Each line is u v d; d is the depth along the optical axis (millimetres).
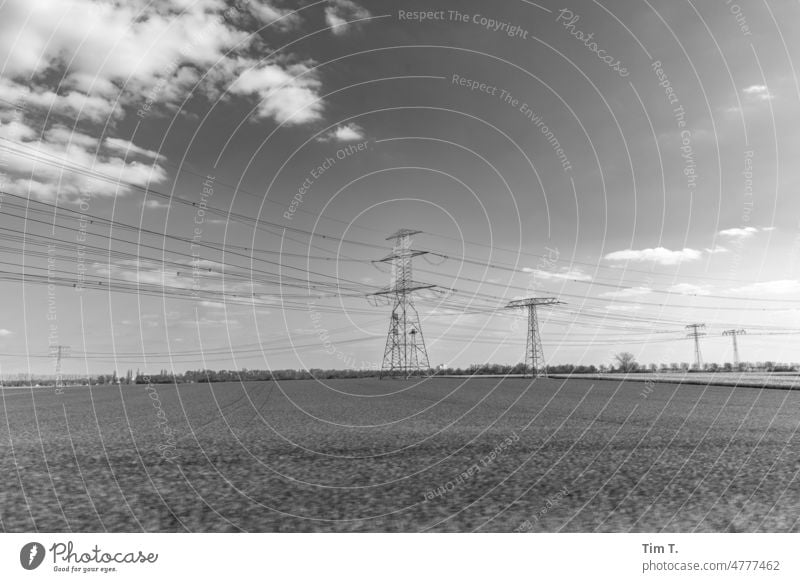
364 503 7703
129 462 9898
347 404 21812
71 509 7355
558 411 18750
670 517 7230
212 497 7906
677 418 16500
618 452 11016
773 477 8820
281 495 8031
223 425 15031
